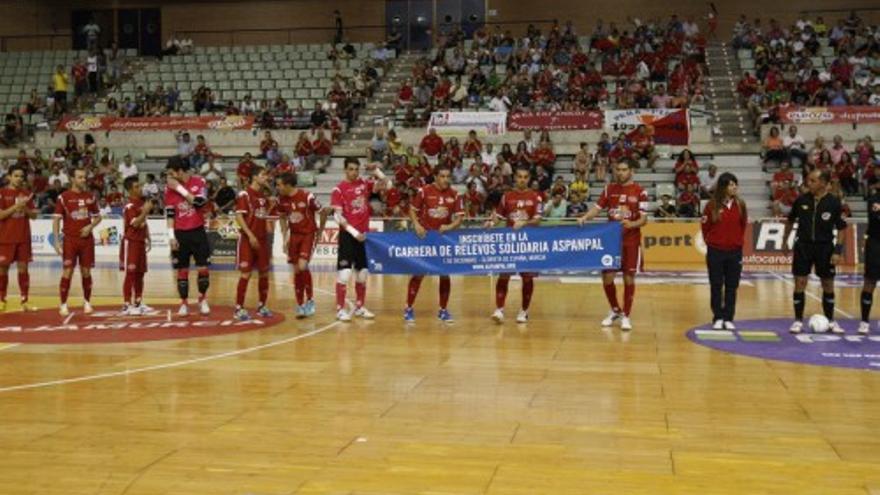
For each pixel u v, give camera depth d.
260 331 9.25
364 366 7.22
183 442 4.89
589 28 30.86
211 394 6.12
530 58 27.25
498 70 27.53
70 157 24.84
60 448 4.78
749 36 27.47
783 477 4.27
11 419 5.41
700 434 5.05
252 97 28.23
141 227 10.62
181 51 31.20
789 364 7.25
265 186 10.37
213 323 9.84
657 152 23.08
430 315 10.70
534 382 6.55
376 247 10.18
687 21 28.92
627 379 6.66
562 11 31.00
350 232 10.04
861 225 18.56
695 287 14.29
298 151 24.31
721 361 7.43
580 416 5.48
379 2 32.19
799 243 9.08
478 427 5.21
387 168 23.08
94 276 16.64
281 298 12.70
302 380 6.62
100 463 4.51
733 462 4.52
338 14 30.73
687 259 18.86
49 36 34.28
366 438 4.97
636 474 4.32
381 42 31.80
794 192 19.97
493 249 9.96
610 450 4.73
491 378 6.71
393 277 16.09
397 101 26.56
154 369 7.06
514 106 25.17
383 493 4.05
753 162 22.59
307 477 4.29
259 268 10.38
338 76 27.69
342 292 10.14
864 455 4.64
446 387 6.37
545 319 10.31
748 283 15.02
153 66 30.33
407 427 5.21
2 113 29.94
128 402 5.87
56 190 22.92
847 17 29.09
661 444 4.85
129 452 4.70
